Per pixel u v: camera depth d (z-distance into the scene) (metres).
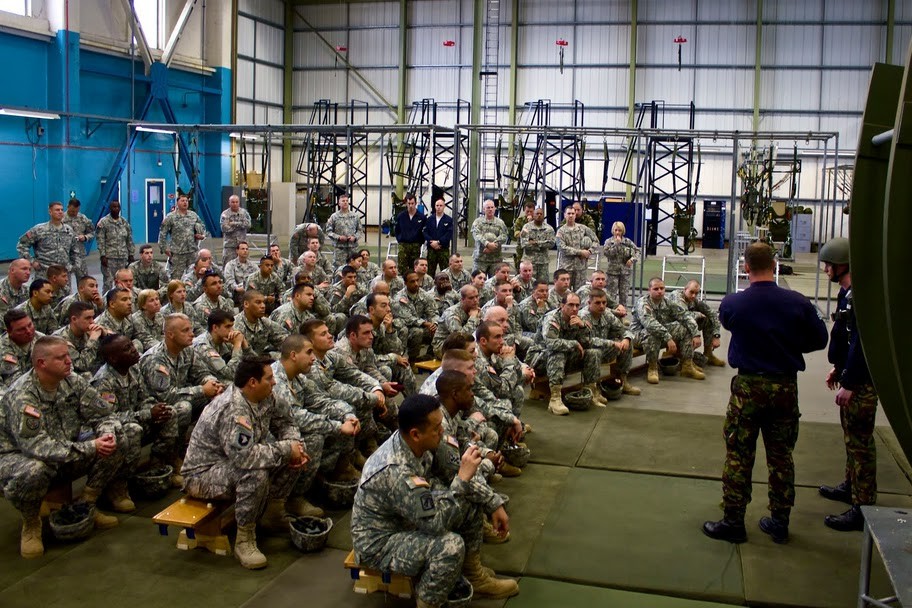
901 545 3.36
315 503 5.40
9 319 5.70
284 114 27.62
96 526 4.98
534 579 4.48
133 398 5.46
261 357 4.65
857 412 5.04
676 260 20.06
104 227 12.66
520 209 17.22
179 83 23.28
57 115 15.91
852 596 4.28
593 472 6.16
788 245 16.94
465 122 26.16
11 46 18.08
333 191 17.19
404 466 3.89
